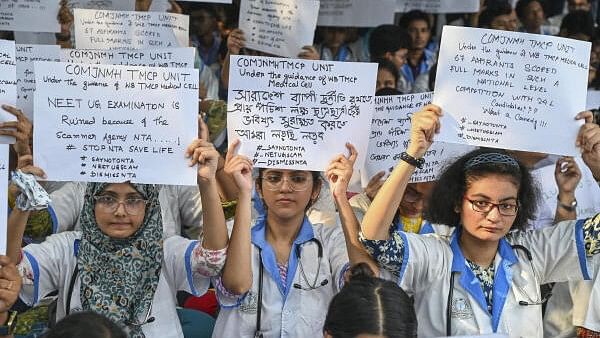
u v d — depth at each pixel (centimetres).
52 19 605
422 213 450
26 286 396
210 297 511
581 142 424
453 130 423
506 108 422
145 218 401
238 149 427
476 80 421
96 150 399
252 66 425
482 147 441
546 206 502
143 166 399
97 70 397
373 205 404
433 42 920
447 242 411
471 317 397
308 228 434
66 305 398
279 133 428
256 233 432
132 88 399
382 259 399
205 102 627
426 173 473
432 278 401
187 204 552
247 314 420
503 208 391
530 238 417
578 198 497
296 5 662
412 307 334
